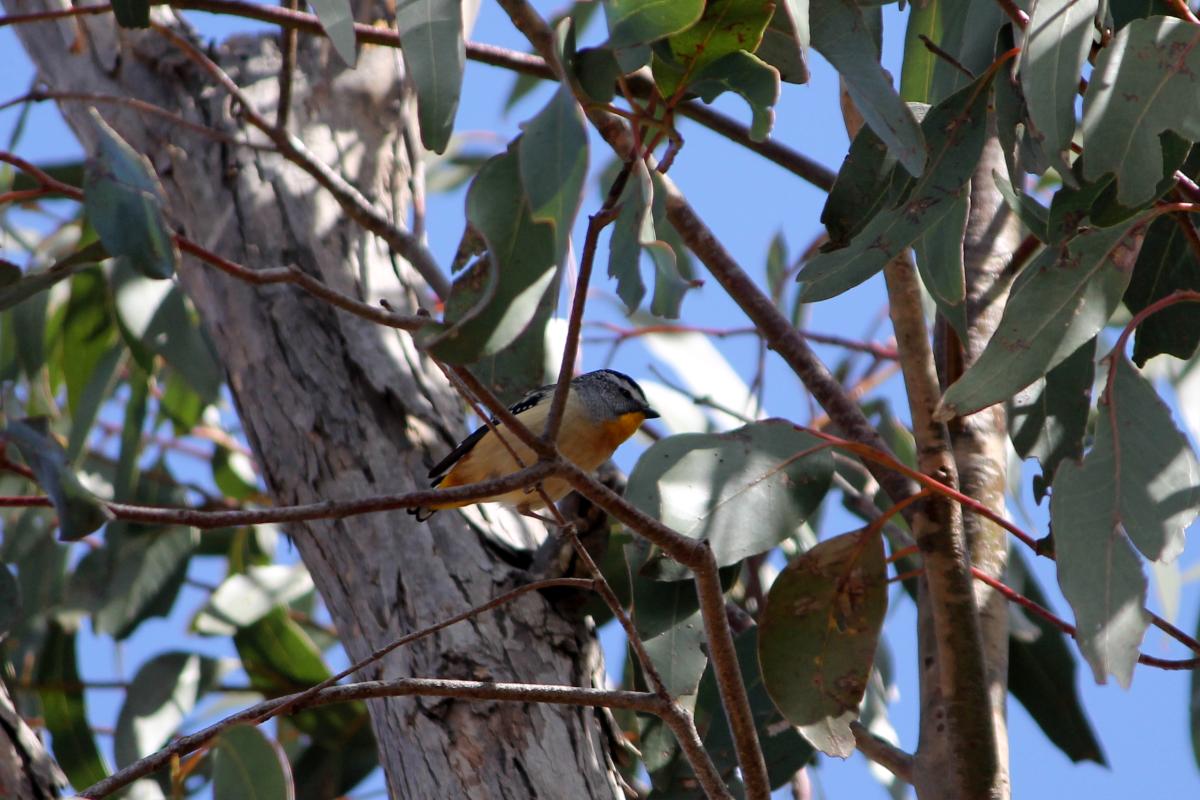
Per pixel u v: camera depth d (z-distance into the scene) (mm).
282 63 7074
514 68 8625
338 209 8164
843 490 9633
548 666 6832
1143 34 5297
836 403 6773
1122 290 5672
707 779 5359
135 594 10008
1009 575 9070
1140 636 5504
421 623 6902
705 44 4906
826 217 6199
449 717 6562
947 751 6344
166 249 5230
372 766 9945
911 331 6523
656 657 6973
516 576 7113
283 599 9664
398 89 8891
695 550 4988
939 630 6121
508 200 4477
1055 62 5367
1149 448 5770
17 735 6125
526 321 4445
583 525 7285
